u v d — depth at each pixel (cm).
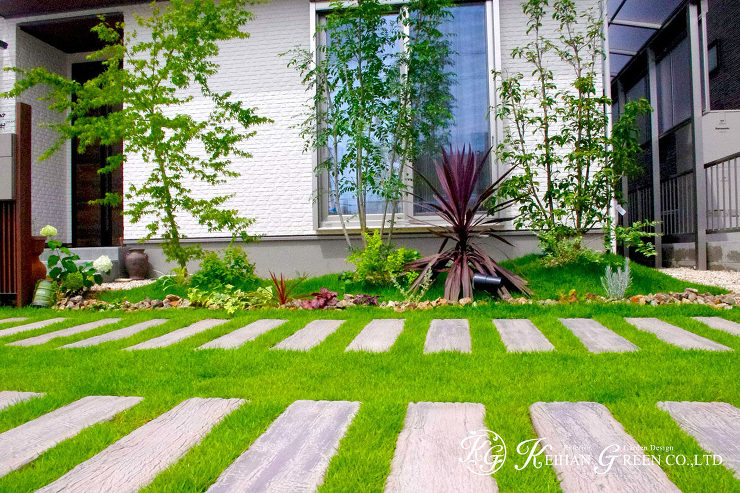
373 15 598
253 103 732
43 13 793
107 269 625
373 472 144
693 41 719
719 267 689
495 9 663
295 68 669
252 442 168
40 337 380
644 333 321
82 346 337
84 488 140
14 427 191
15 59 807
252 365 272
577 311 393
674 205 809
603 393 207
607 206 580
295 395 218
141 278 723
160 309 500
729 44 780
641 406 187
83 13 782
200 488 139
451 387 225
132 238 748
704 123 719
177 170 618
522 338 323
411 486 137
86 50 901
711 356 262
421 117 639
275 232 723
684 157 767
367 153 636
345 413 192
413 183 673
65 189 891
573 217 585
